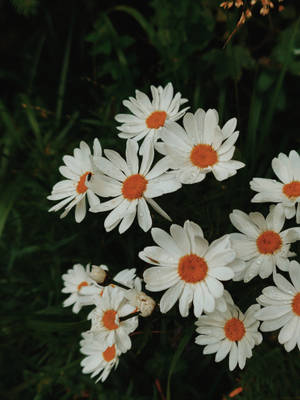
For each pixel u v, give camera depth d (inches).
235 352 11.2
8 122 20.1
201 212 13.4
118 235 16.0
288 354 12.9
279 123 18.4
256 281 12.1
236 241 10.7
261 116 18.1
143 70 20.5
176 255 10.2
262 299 10.4
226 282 11.9
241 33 17.4
